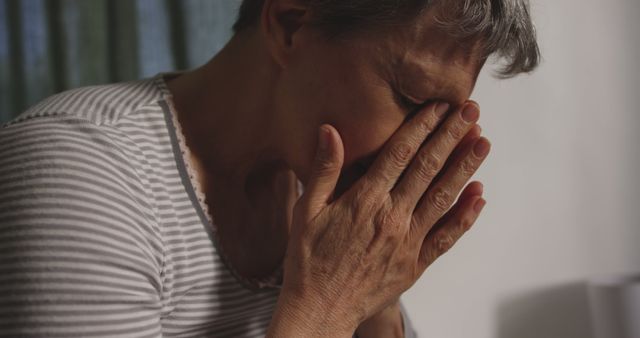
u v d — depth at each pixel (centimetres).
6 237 55
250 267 78
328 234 67
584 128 145
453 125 68
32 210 56
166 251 66
